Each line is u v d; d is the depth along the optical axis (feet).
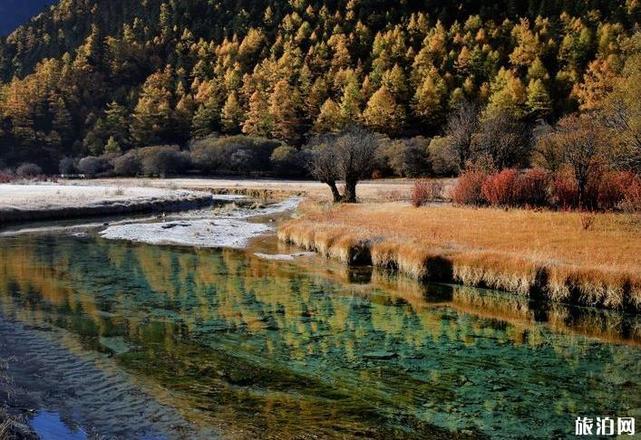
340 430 29.48
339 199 158.20
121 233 110.63
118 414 30.30
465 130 168.14
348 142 158.20
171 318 50.47
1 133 437.17
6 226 123.44
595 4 472.44
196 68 550.36
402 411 32.30
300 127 427.74
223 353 41.32
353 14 568.00
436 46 450.71
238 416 30.66
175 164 338.75
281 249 92.68
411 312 54.54
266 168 334.03
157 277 69.15
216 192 243.81
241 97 486.38
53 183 295.69
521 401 34.24
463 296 60.90
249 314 52.49
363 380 36.86
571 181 112.27
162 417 30.14
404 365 39.88
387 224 98.27
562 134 133.39
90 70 556.10
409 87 419.95
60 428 28.22
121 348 41.73
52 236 106.93
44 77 520.83
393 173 269.03
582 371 39.50
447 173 248.11
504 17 515.91
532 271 60.75
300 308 55.16
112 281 66.33
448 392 35.29
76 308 53.21
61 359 38.91
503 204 118.93
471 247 72.90
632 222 89.35
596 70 344.28
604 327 50.34
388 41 484.74
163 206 173.58
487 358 41.83
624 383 37.37
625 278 55.83
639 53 116.06
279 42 551.18
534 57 414.21
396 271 74.08
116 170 349.61
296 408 32.09
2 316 49.65
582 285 57.41
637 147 101.65
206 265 77.87
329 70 481.46
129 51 588.50
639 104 100.83
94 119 479.41
